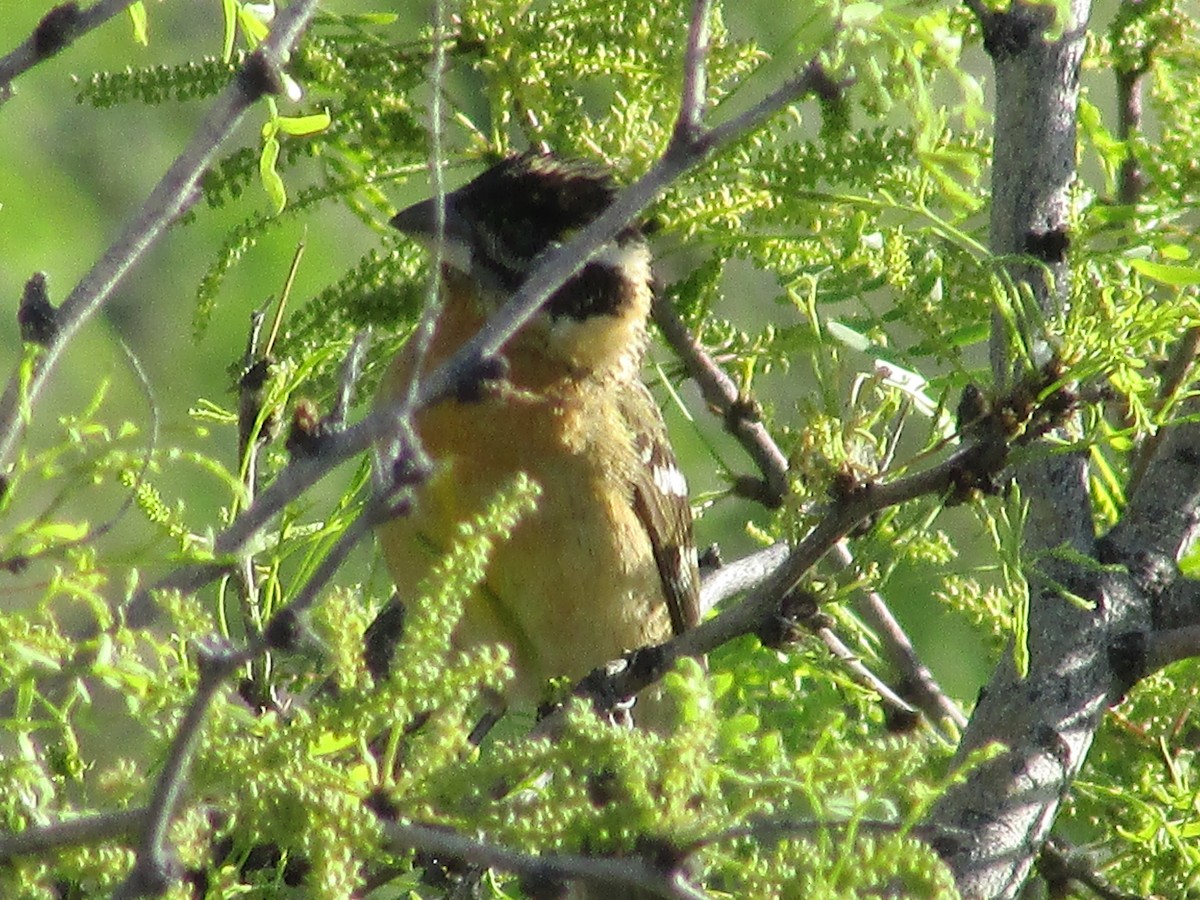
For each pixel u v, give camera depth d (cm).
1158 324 586
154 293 1252
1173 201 686
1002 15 691
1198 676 728
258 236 757
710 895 442
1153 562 655
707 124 726
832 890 399
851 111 562
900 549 643
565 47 797
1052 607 647
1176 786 681
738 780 438
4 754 450
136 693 414
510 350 838
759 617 633
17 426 409
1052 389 588
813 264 773
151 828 355
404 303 761
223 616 625
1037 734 622
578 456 829
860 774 432
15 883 405
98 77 734
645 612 868
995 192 682
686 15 786
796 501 627
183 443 1094
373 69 780
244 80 441
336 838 396
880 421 784
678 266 859
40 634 402
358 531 387
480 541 411
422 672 406
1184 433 668
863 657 771
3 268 1299
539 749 418
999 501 619
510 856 406
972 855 598
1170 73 777
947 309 712
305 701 605
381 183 805
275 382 649
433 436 797
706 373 820
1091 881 701
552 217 842
